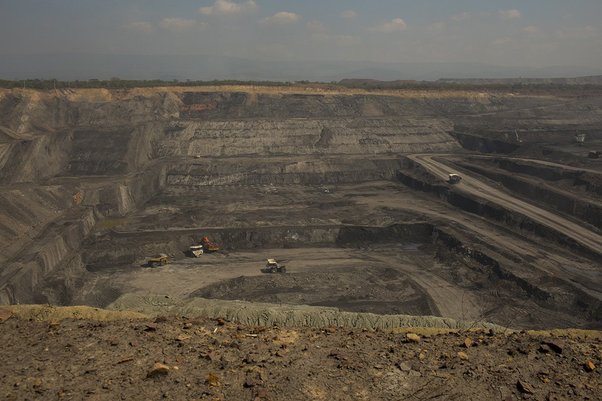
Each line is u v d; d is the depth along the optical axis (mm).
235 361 11594
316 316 21656
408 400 10133
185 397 9844
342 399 10055
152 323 14398
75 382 10359
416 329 16688
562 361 11695
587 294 39375
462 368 11383
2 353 11906
